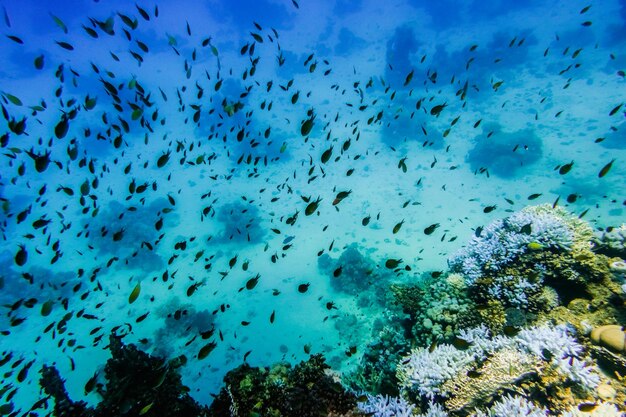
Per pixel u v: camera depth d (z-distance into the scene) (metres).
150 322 13.40
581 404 4.26
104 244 18.36
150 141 28.89
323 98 31.14
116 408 5.34
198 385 10.55
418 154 21.23
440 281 7.53
